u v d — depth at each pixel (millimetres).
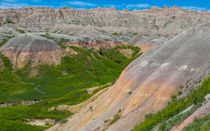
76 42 147875
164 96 27109
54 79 99625
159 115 23875
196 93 23297
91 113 37438
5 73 99375
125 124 26406
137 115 26859
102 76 109625
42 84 93500
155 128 21469
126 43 188375
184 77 28062
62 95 79812
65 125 41906
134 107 28688
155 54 36375
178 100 24859
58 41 145250
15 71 103688
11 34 154500
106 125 29266
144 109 27188
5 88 83625
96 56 139375
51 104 68938
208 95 20109
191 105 21312
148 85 29922
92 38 168875
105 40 183375
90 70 114750
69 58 121125
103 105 36750
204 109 16812
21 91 82750
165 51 35844
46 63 112062
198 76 27047
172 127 18328
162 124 20031
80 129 34219
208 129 13469
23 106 67688
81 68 114375
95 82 97688
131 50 174750
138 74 34562
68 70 110000
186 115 18203
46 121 55625
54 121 55031
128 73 37344
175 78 28328
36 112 61562
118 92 35844
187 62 29875
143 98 29109
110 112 31656
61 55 120500
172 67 30734
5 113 58875
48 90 85812
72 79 99938
